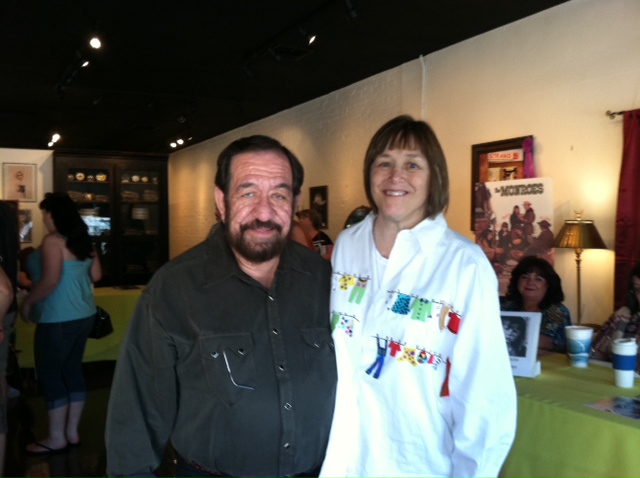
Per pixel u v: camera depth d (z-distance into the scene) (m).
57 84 5.79
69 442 3.74
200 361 1.34
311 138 6.86
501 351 1.37
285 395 1.37
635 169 3.51
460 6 4.04
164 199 9.50
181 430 1.38
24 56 5.12
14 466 3.42
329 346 1.49
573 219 3.96
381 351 1.45
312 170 6.88
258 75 5.76
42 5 3.95
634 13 3.56
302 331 1.45
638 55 3.55
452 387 1.38
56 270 3.46
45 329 3.55
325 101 6.57
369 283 1.54
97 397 4.81
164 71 5.59
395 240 1.52
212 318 1.36
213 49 4.96
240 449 1.34
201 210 9.91
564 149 4.02
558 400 1.95
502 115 4.46
